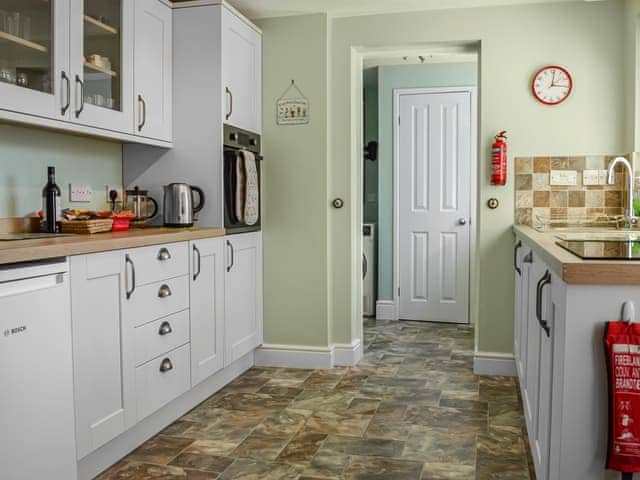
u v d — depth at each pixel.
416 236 5.65
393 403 3.34
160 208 3.56
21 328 1.87
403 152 5.63
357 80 4.21
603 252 1.75
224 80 3.49
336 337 4.14
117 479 2.42
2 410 1.79
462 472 2.48
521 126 3.77
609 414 1.51
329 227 4.05
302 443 2.78
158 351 2.78
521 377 3.11
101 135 2.89
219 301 3.42
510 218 3.81
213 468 2.52
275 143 4.05
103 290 2.36
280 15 3.97
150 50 3.27
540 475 2.03
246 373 3.94
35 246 2.01
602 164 3.69
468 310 5.55
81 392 2.24
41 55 2.50
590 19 3.66
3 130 2.70
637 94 3.42
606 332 1.50
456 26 3.82
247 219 3.58
